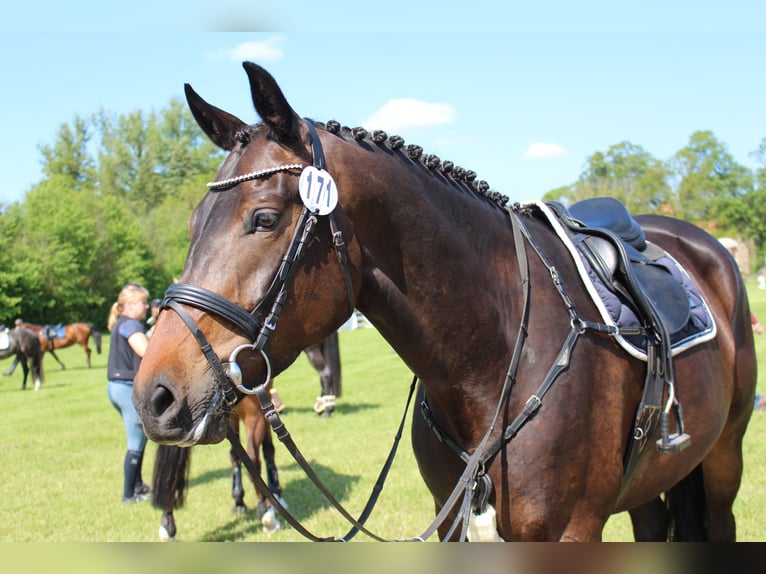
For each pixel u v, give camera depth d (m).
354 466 6.64
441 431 2.18
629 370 2.22
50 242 37.84
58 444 8.88
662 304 2.39
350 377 13.58
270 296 1.73
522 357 2.08
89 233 39.47
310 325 1.81
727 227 54.09
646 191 53.88
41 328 21.38
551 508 1.98
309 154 1.84
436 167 2.19
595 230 2.40
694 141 56.94
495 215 2.27
